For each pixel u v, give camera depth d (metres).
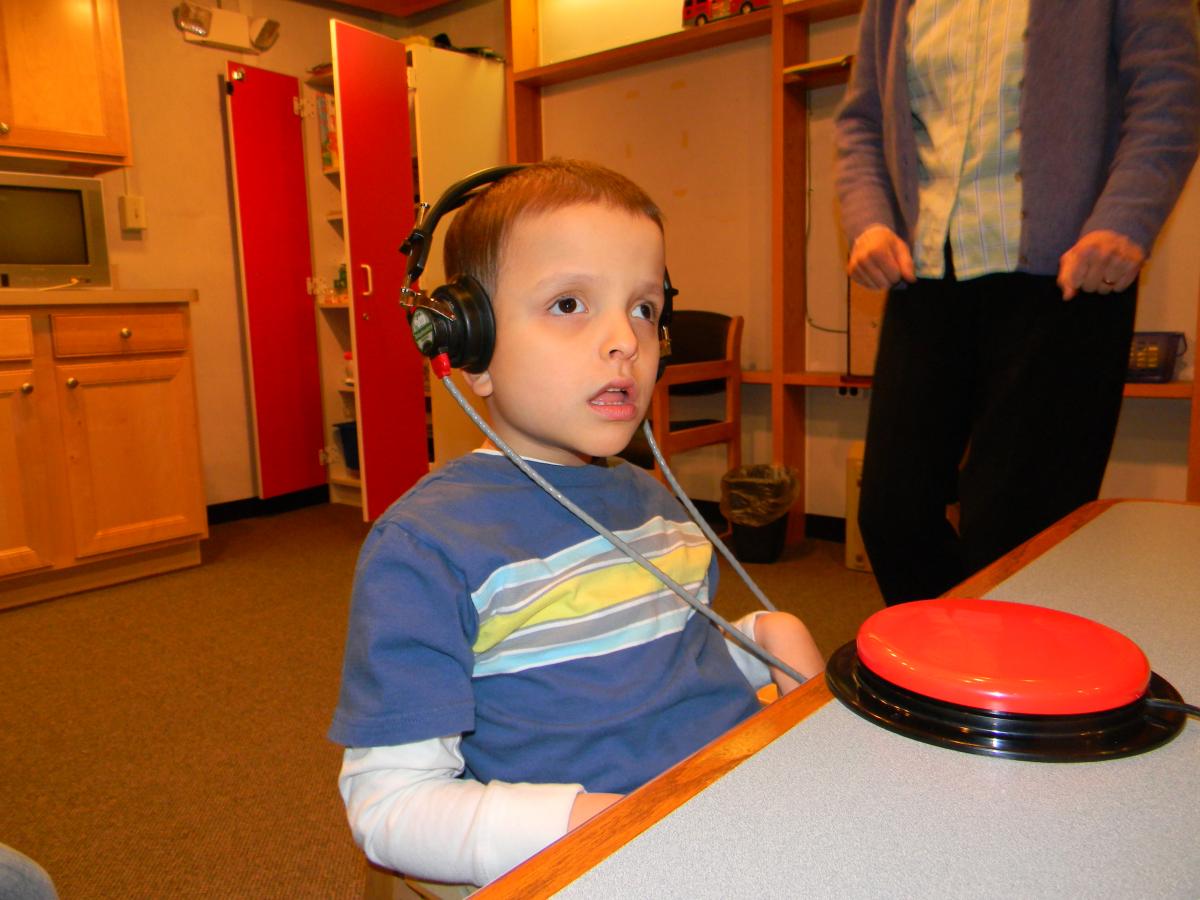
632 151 3.58
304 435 4.14
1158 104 1.12
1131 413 2.65
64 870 1.40
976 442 1.33
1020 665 0.42
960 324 1.35
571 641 0.62
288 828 1.51
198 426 3.02
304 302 4.09
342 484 4.17
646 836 0.33
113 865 1.41
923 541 1.42
